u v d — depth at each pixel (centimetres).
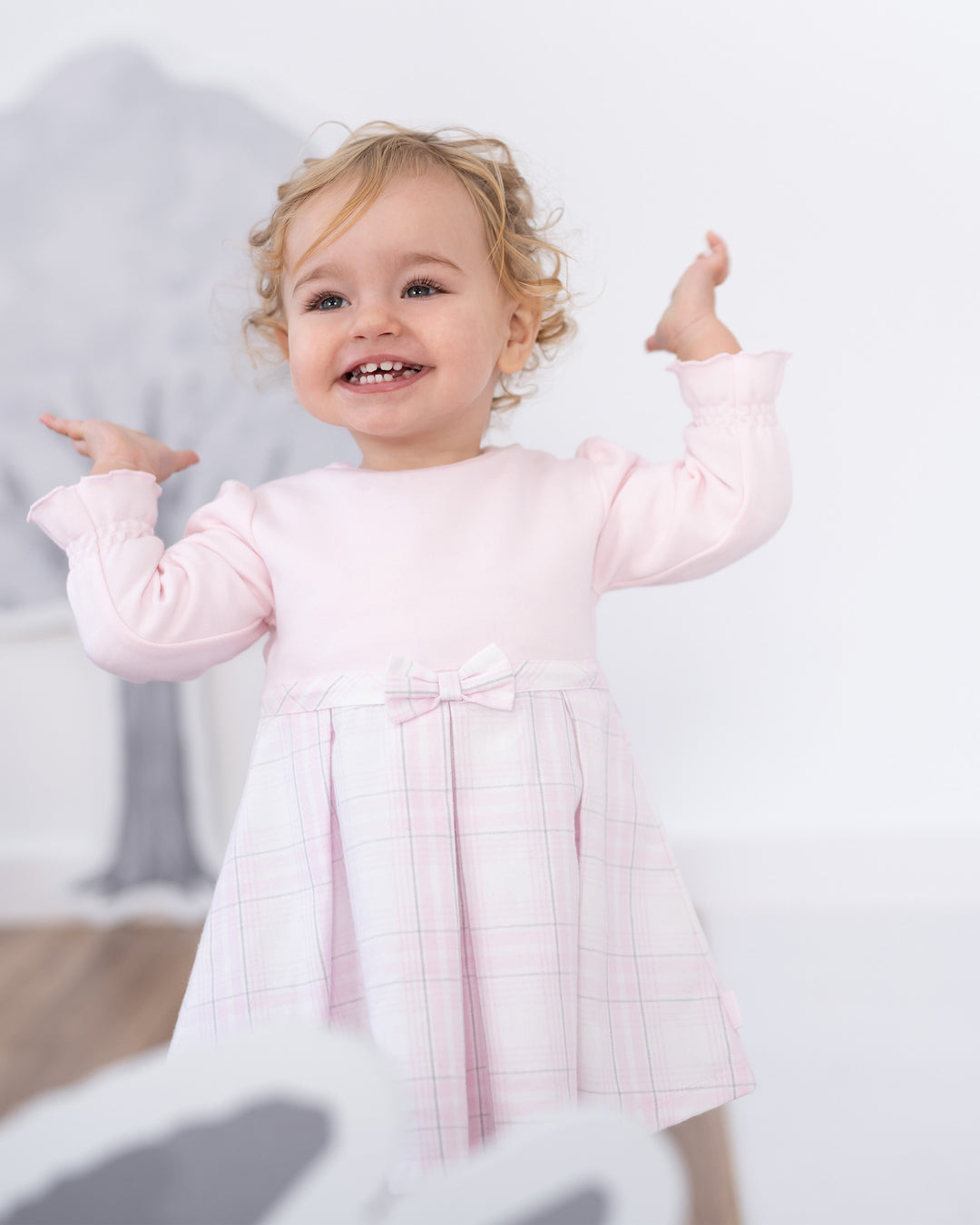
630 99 209
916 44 205
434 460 102
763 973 184
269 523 99
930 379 210
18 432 212
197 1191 41
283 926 92
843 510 213
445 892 86
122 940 206
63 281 209
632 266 211
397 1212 44
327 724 92
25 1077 152
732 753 218
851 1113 139
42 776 219
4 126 208
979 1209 118
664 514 100
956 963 185
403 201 97
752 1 206
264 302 119
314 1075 42
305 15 208
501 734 90
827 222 209
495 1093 84
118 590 93
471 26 208
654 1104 91
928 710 214
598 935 90
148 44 208
